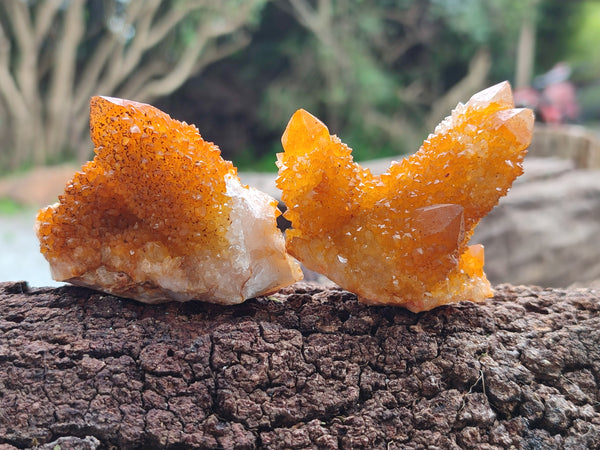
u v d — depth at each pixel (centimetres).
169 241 10
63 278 10
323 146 10
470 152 10
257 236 10
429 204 10
